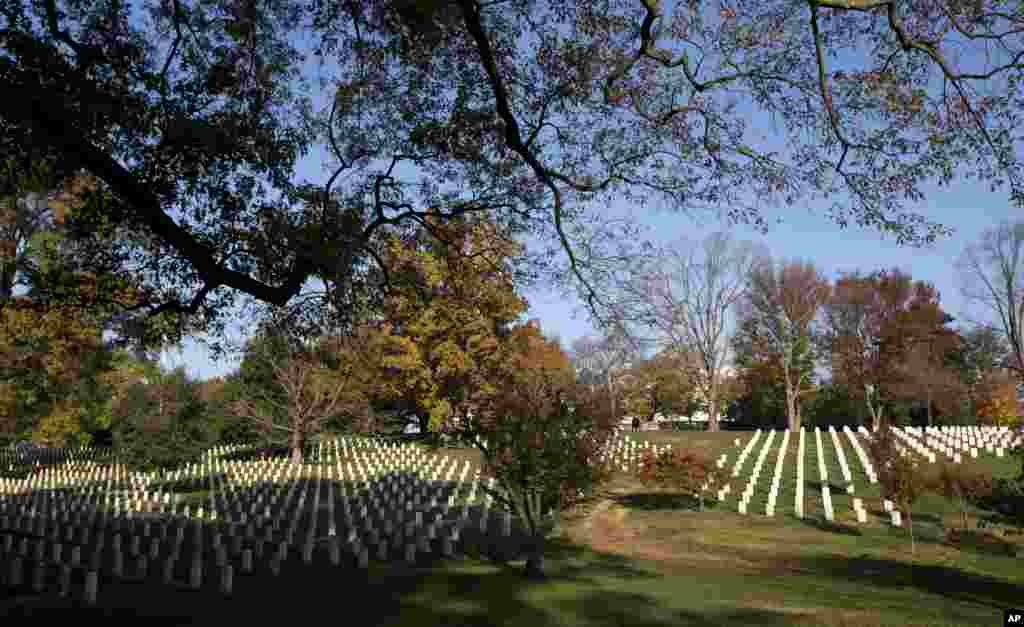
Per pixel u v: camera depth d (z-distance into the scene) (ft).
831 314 219.00
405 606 43.42
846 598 47.26
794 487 112.98
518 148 41.16
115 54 38.60
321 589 49.42
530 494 55.77
